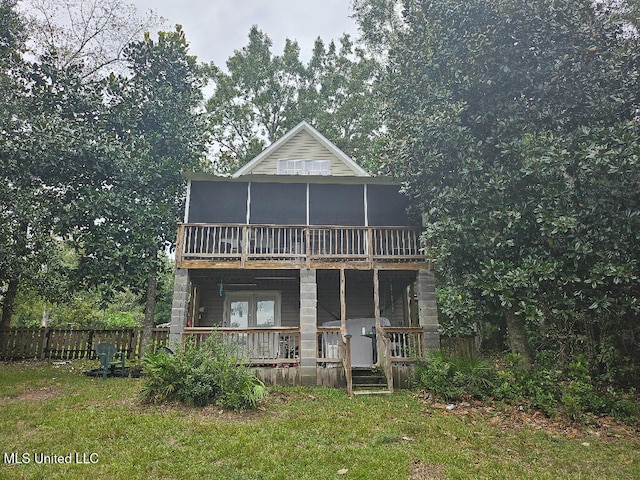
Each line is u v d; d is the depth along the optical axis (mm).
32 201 12953
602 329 9914
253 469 4715
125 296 28422
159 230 14141
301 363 10281
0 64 13484
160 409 7238
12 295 15203
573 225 7570
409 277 12469
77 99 14555
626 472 5000
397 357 10312
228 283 13516
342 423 6535
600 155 7410
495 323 12133
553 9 8773
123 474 4516
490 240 8516
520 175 8430
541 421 7074
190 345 8688
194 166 15734
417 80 10141
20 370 12055
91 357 14734
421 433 6180
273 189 12992
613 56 8664
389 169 11805
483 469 4906
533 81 8906
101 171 13758
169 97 15344
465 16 9359
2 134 12727
